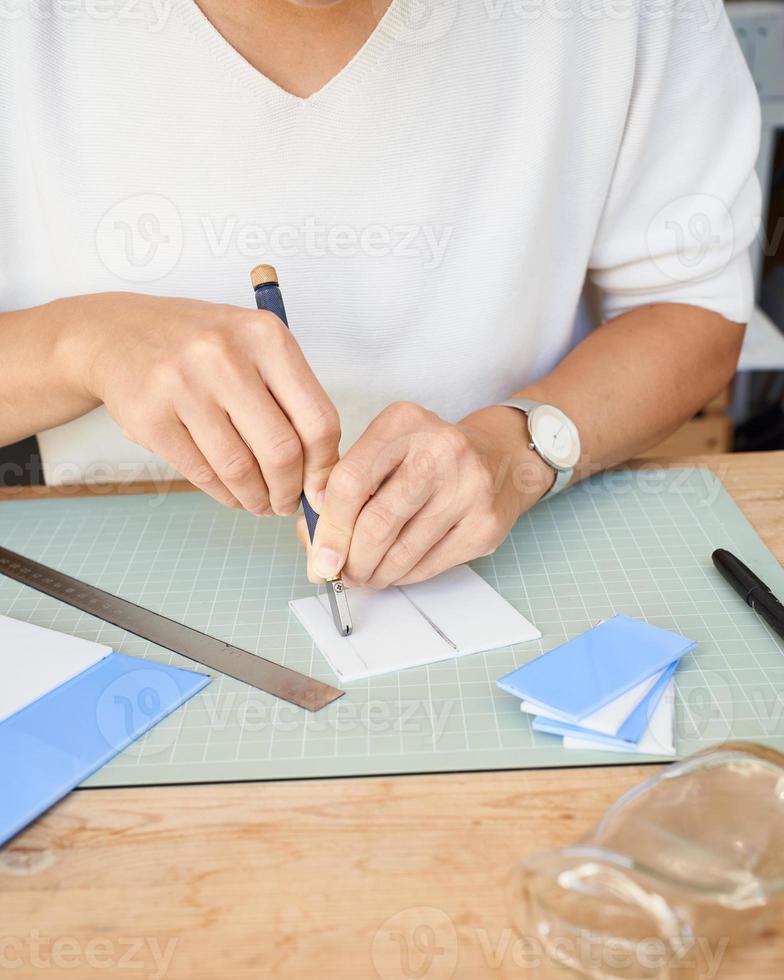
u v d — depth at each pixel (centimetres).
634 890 38
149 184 84
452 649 61
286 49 80
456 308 91
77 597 70
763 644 61
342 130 82
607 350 91
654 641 59
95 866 45
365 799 49
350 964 40
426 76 81
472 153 85
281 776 51
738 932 39
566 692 55
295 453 62
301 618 66
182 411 62
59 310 75
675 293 96
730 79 92
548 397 85
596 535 76
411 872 44
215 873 45
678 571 70
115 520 82
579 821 47
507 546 75
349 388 94
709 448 181
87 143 83
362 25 80
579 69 86
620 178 93
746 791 44
